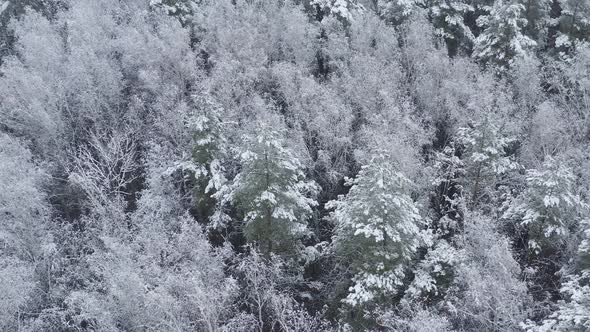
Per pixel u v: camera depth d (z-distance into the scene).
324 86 26.83
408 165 21.45
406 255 16.47
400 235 16.39
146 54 27.47
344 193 25.28
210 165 20.27
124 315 16.69
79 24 28.88
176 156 23.28
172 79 27.95
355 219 16.25
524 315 15.95
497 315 15.64
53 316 17.80
